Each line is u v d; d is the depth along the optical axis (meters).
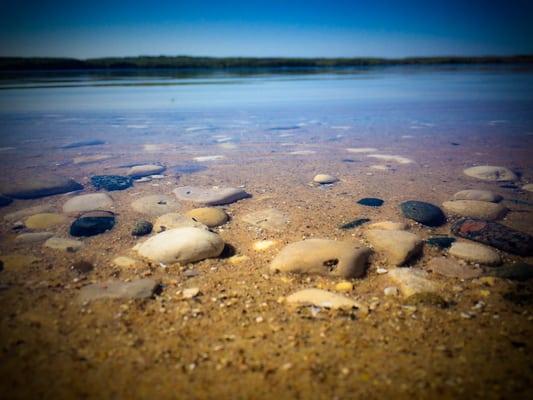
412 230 0.34
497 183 0.47
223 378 0.18
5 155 0.61
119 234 0.33
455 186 0.46
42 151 0.65
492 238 0.32
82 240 0.32
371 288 0.26
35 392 0.17
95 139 0.76
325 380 0.17
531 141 0.72
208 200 0.41
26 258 0.29
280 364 0.18
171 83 2.48
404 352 0.19
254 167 0.56
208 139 0.77
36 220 0.36
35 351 0.19
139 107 1.28
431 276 0.27
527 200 0.41
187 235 0.30
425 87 2.07
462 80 2.66
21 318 0.22
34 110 1.18
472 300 0.24
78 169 0.54
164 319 0.22
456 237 0.33
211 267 0.28
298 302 0.24
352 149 0.68
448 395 0.16
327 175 0.50
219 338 0.20
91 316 0.22
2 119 1.00
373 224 0.35
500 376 0.17
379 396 0.16
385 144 0.72
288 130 0.88
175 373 0.18
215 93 1.79
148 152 0.65
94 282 0.26
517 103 1.32
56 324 0.21
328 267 0.27
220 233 0.34
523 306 0.23
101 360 0.19
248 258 0.30
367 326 0.21
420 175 0.51
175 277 0.27
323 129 0.89
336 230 0.34
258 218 0.37
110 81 2.65
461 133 0.81
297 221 0.36
